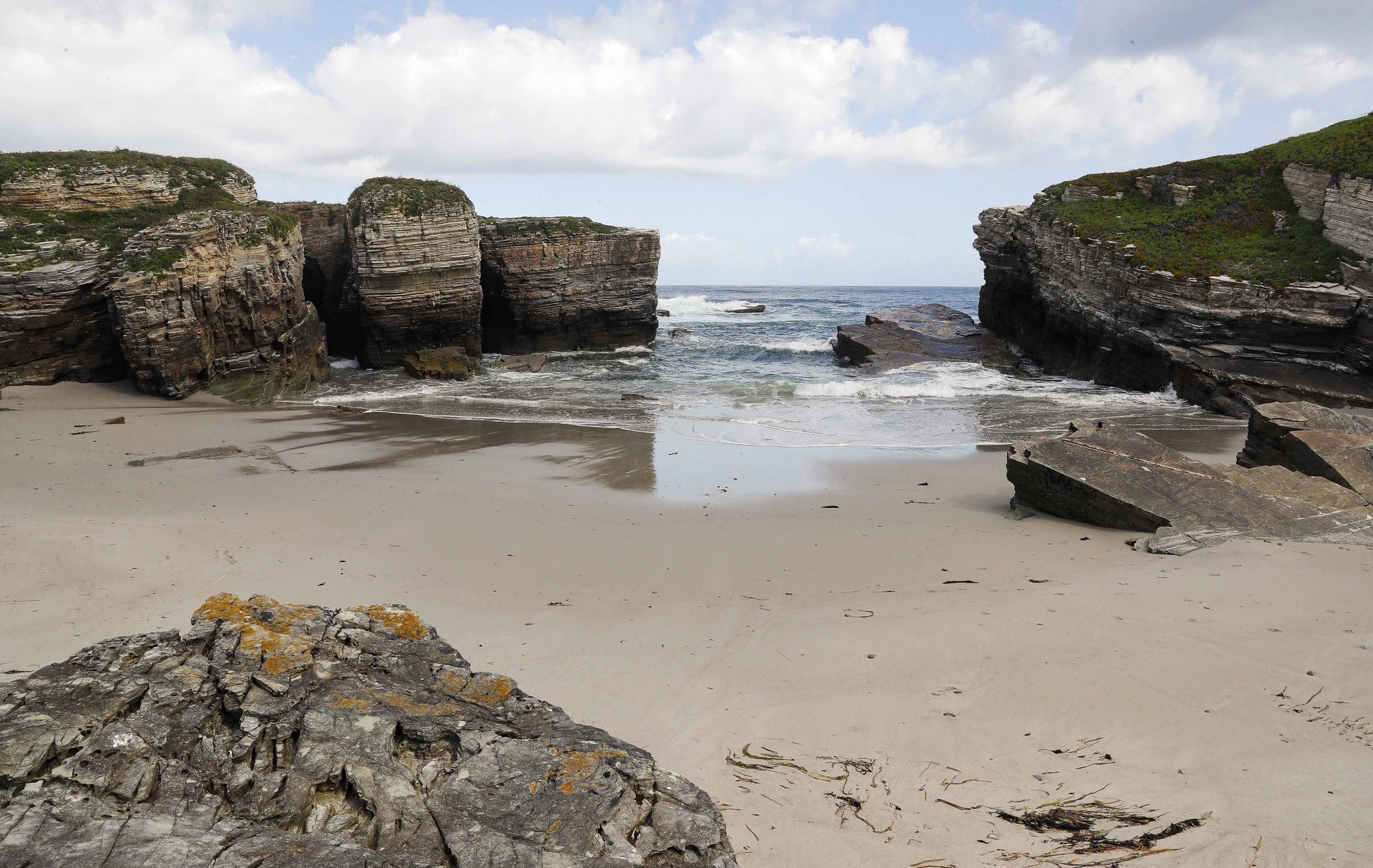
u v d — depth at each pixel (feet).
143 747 13.08
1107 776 18.10
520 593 32.07
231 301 94.32
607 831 12.78
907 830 16.19
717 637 26.99
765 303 357.61
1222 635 25.70
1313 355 85.92
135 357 85.35
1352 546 34.99
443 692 16.11
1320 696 21.42
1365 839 15.51
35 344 84.94
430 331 123.75
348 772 13.29
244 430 74.02
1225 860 15.01
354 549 37.63
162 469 55.88
